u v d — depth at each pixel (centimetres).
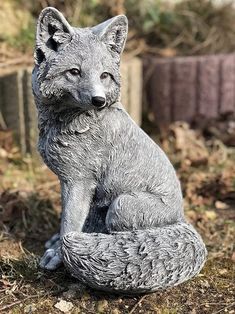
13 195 308
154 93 431
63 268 244
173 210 227
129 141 222
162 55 448
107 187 224
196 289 235
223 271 250
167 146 407
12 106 371
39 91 203
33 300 225
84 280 214
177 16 482
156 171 225
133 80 397
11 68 374
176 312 218
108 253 207
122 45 208
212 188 341
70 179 224
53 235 279
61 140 218
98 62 199
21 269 244
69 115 214
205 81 431
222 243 277
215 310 221
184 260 210
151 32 470
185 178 356
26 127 371
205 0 493
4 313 217
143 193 222
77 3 445
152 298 226
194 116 438
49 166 228
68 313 217
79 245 209
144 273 207
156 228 216
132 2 468
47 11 198
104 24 204
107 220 222
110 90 204
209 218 306
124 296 226
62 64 198
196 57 430
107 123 218
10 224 288
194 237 216
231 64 435
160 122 438
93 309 220
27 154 375
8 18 424
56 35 200
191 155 391
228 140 422
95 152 221
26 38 412
